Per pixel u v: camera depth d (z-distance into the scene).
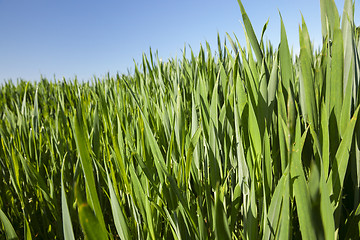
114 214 0.61
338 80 0.62
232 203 0.70
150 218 0.61
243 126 0.67
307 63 0.63
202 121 0.78
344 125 0.62
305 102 0.72
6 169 1.43
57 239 1.03
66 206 0.46
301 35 0.63
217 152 0.74
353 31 0.69
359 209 0.58
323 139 0.57
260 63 0.72
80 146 0.39
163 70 2.18
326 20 0.81
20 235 1.09
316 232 0.43
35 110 1.58
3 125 1.76
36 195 1.13
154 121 1.12
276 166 0.68
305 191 0.43
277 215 0.51
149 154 0.80
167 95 1.35
